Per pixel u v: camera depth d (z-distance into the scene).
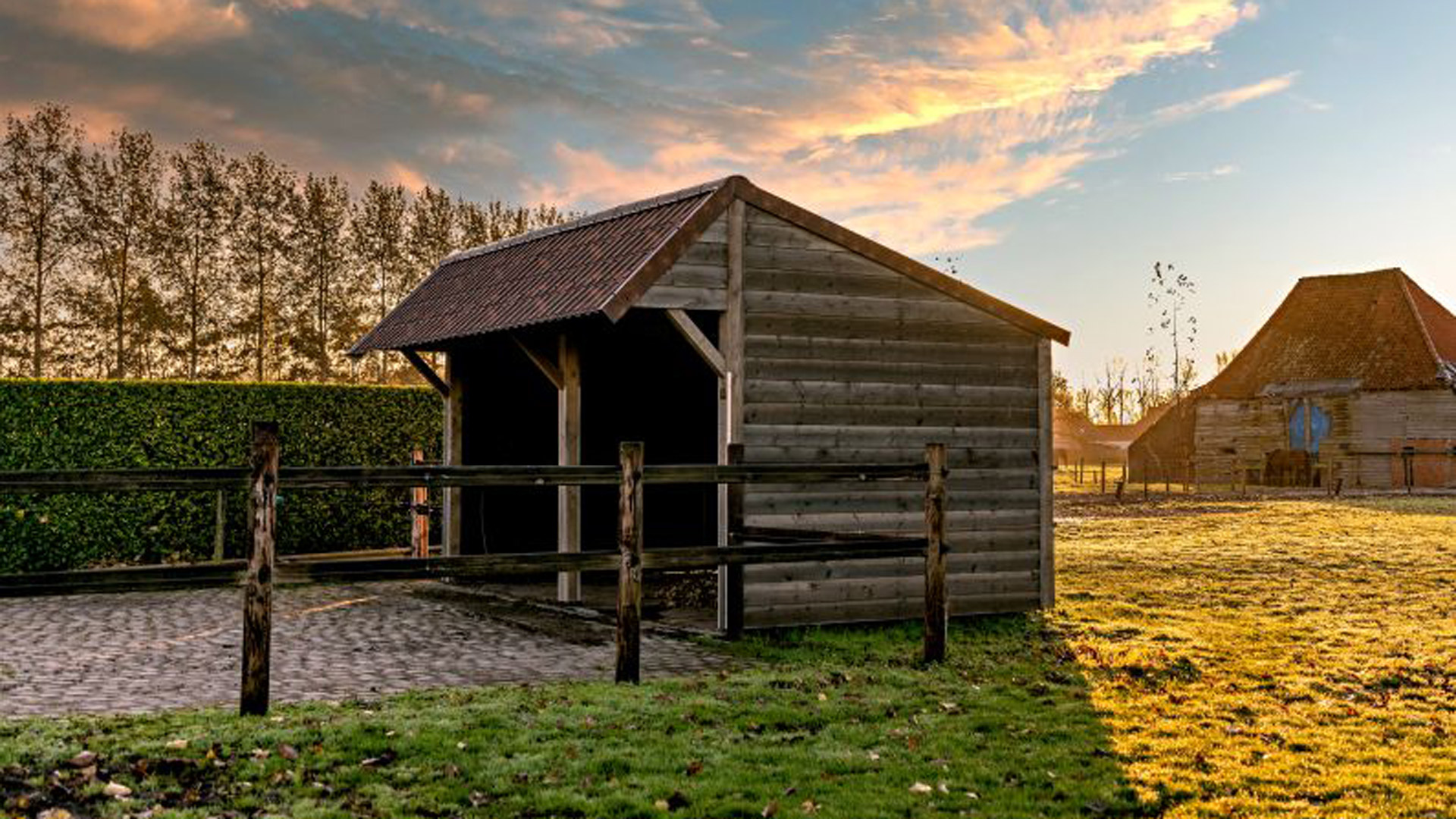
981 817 6.66
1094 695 9.82
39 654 10.95
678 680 9.73
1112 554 21.31
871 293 13.53
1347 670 11.02
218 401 19.36
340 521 20.55
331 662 10.68
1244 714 9.31
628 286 12.00
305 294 48.41
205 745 7.20
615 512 18.59
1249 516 31.02
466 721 8.04
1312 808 6.98
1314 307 57.28
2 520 17.14
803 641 12.30
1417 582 17.55
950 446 13.97
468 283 16.91
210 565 7.99
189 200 45.75
